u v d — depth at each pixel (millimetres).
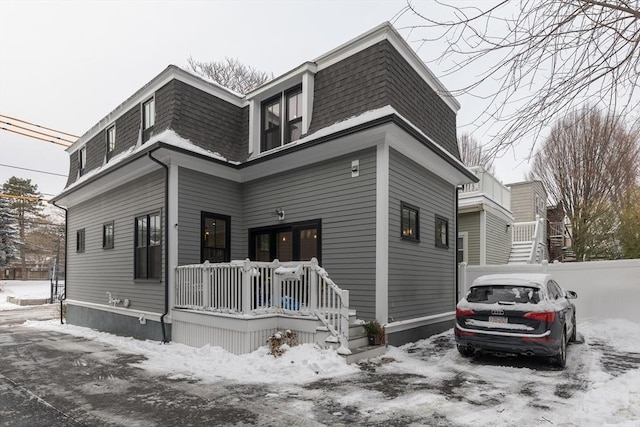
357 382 5371
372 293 7484
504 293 6434
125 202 10562
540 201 20328
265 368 5977
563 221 20500
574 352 7117
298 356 6242
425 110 9375
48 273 44062
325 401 4609
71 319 13234
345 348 6355
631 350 7281
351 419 4051
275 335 6707
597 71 3264
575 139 9484
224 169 9766
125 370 6297
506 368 6059
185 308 8242
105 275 11320
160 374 5996
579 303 9805
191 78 9602
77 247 13406
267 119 10117
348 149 8055
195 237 9125
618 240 14680
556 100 3430
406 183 8414
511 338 5930
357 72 8211
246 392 5004
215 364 6402
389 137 7555
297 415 4180
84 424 4031
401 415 4152
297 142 8516
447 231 10602
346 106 8203
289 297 7242
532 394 4797
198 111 9609
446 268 10367
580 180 14148
